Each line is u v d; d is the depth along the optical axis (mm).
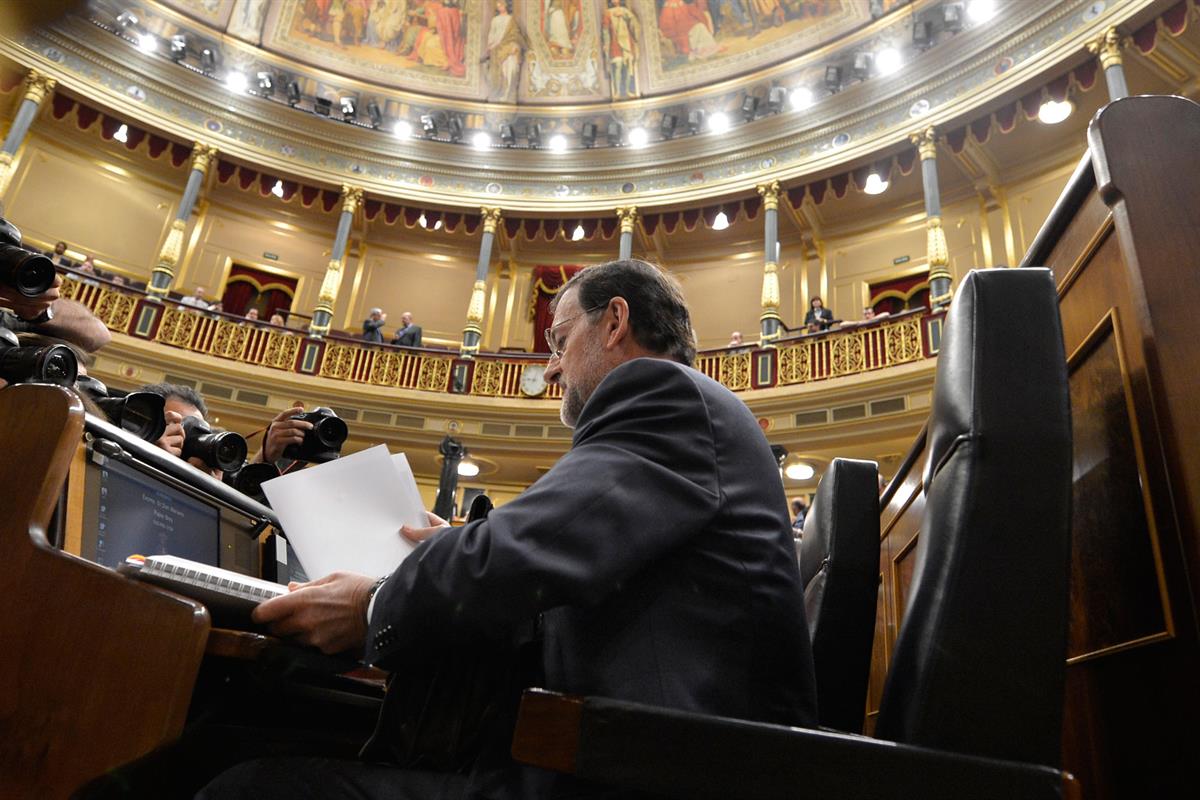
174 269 14383
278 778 1256
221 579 1317
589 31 16484
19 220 14516
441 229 17109
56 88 13914
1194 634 1057
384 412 13953
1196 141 1231
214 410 13359
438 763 1308
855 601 1907
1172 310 1146
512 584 1158
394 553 1509
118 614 1195
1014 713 939
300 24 16016
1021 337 1082
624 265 1744
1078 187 1471
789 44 15086
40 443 1277
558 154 16016
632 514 1216
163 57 14695
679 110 15984
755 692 1204
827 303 15383
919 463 2041
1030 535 984
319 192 15938
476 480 15039
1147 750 1176
